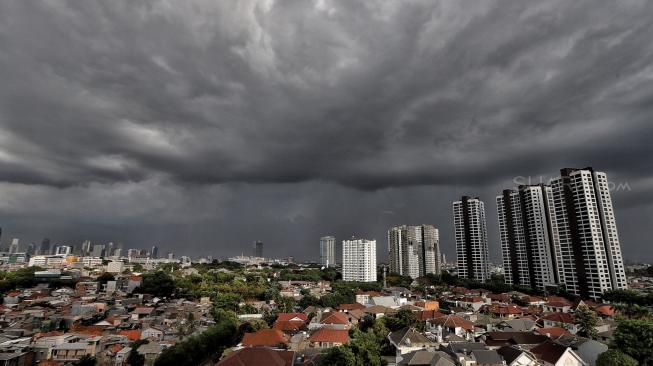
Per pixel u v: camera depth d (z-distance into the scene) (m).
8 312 150.25
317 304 196.00
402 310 131.38
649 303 155.50
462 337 104.38
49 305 169.38
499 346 93.94
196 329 133.25
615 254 187.38
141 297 196.38
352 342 93.94
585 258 191.12
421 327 117.44
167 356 94.38
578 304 157.50
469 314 142.62
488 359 79.44
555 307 163.00
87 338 112.81
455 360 80.69
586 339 96.94
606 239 190.00
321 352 98.44
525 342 96.44
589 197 194.25
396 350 97.25
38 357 102.25
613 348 80.62
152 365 103.06
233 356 79.31
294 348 106.62
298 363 90.75
